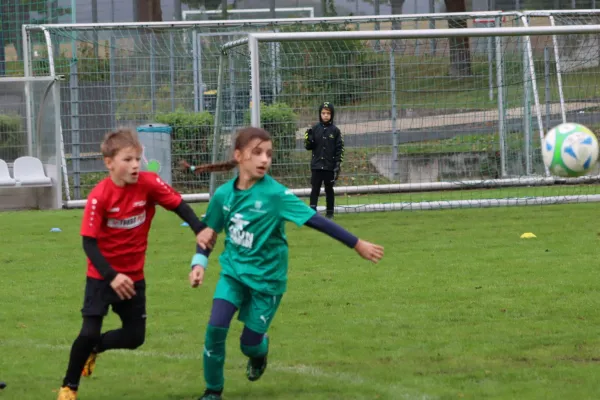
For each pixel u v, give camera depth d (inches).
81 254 883.4
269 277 412.5
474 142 1405.0
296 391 440.1
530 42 1471.5
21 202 1305.4
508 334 546.6
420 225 1057.5
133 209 410.9
